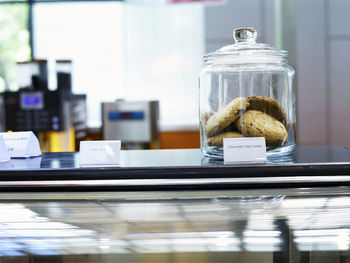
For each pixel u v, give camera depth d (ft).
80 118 9.76
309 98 15.49
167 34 16.07
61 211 2.97
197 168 3.11
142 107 10.67
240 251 2.88
